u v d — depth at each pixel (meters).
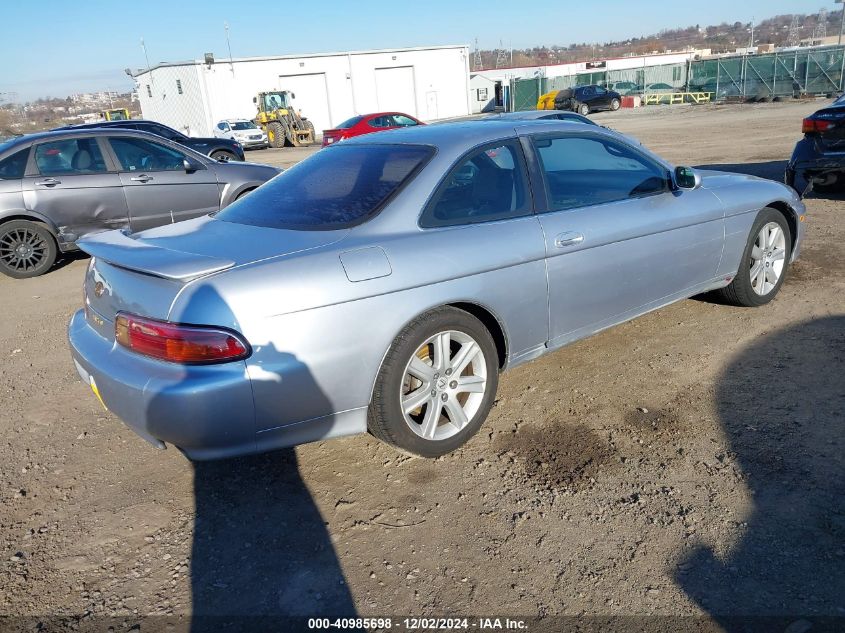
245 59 41.31
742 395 3.71
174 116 43.69
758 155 13.43
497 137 3.54
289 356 2.73
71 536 2.90
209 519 2.96
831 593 2.33
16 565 2.73
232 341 2.63
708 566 2.50
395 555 2.68
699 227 4.29
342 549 2.73
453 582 2.52
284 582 2.57
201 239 3.16
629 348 4.45
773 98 35.72
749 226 4.66
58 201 7.49
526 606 2.39
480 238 3.25
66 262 8.35
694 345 4.41
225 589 2.55
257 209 3.48
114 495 3.19
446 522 2.85
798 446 3.18
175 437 2.68
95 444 3.68
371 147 3.71
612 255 3.79
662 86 43.66
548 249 3.48
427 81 46.75
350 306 2.84
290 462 3.37
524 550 2.66
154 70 43.81
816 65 35.12
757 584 2.40
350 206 3.20
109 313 2.99
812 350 4.17
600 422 3.56
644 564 2.54
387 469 3.26
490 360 3.38
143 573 2.66
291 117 33.75
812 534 2.61
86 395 4.32
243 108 42.00
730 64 39.09
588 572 2.52
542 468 3.19
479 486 3.08
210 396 2.62
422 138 3.57
